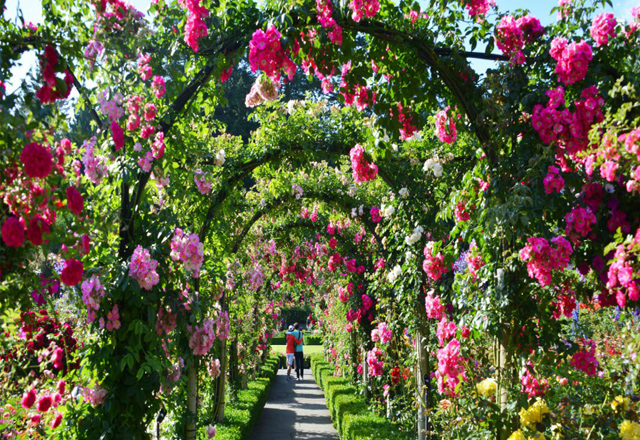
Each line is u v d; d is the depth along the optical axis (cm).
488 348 354
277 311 1495
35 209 215
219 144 562
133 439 314
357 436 570
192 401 499
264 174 625
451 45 336
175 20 341
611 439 242
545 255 274
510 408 288
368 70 342
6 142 204
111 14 291
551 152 281
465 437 314
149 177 345
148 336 316
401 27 327
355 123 561
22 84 218
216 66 331
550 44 296
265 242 888
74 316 388
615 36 279
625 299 242
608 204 272
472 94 328
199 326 382
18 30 227
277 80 341
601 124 240
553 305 319
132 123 317
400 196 532
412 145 542
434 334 504
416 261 527
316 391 1348
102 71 301
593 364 311
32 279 235
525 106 298
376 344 697
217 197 533
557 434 250
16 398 325
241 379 1024
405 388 614
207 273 461
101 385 321
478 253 352
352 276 866
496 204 309
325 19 304
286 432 852
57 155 236
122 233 334
